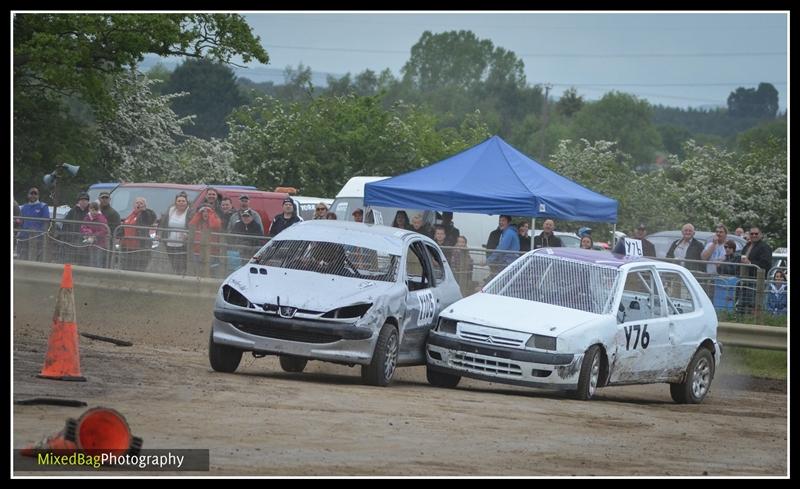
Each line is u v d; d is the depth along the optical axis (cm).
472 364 3869
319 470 2306
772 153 15062
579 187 6312
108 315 5753
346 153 12475
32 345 4169
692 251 6006
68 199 10438
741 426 3569
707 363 4394
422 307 4066
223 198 6619
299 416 2944
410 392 3700
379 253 4050
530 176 6125
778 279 5812
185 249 5803
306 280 3853
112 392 3072
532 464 2556
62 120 10262
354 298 3756
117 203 7150
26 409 2711
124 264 5850
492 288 4216
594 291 4097
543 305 4050
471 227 8075
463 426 3019
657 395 4628
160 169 12381
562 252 4322
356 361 3709
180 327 5594
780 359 5584
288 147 12381
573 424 3238
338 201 8200
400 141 12644
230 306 3756
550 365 3788
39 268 5781
